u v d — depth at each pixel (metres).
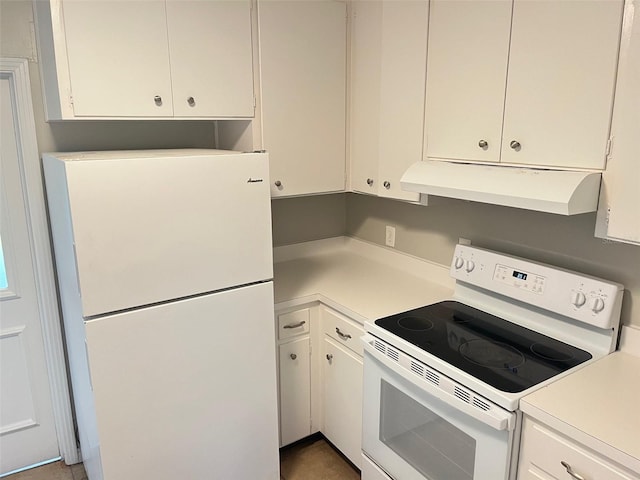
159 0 1.79
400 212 2.53
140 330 1.64
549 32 1.45
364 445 2.04
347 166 2.40
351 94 2.31
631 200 1.32
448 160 1.85
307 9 2.12
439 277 2.35
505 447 1.41
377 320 1.92
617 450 1.16
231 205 1.73
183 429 1.81
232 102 2.02
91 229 1.49
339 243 2.94
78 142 2.13
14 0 1.90
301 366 2.30
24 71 1.96
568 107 1.43
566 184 1.35
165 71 1.84
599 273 1.70
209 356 1.80
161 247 1.62
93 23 1.68
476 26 1.66
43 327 2.26
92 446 1.88
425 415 1.69
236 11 1.96
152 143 2.29
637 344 1.60
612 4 1.29
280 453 2.46
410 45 1.93
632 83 1.27
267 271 1.88
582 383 1.45
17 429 2.34
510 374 1.50
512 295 1.84
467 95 1.73
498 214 2.02
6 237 2.14
